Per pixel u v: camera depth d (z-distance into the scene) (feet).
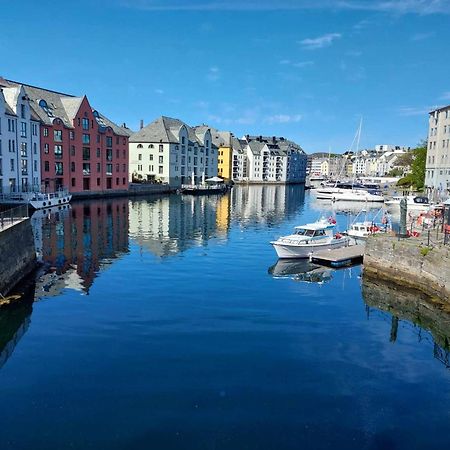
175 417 41.01
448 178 263.49
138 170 403.95
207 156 473.26
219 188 397.60
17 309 69.72
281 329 63.36
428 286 83.35
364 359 54.49
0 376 47.83
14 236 85.15
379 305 76.43
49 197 221.46
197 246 128.26
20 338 58.08
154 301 74.38
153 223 176.65
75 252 114.83
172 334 60.08
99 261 104.68
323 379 48.96
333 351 56.59
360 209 271.69
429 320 69.87
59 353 53.67
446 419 42.24
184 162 424.05
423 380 49.55
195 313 68.85
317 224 126.21
